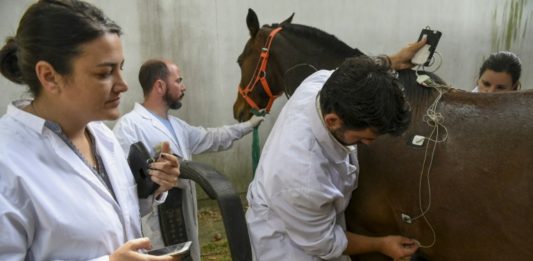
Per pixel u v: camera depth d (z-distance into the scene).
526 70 4.41
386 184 1.29
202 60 3.45
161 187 1.06
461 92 1.25
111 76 0.79
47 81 0.76
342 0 3.63
